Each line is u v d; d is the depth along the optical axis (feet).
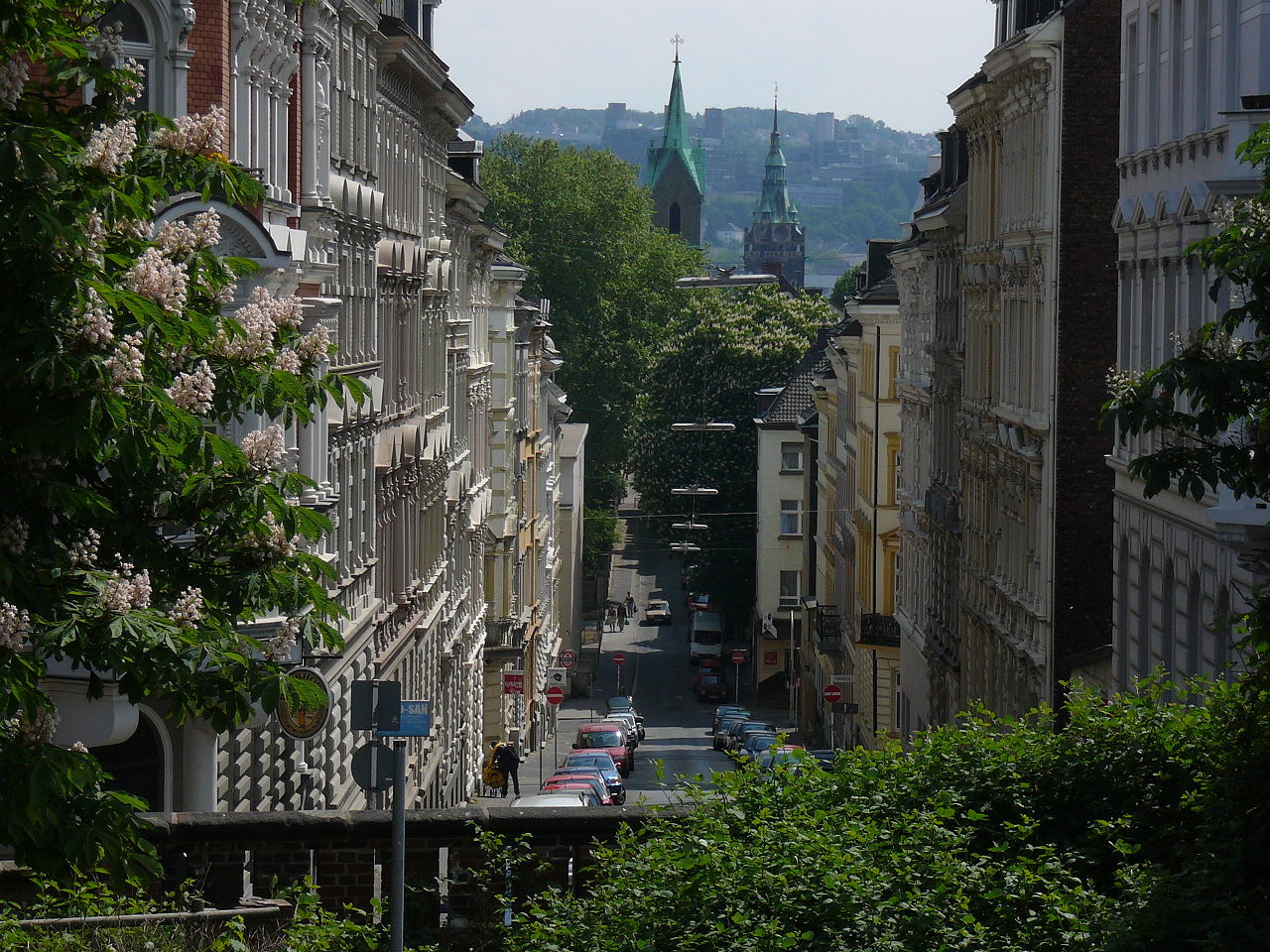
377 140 265.34
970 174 339.98
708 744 507.71
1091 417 266.77
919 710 419.33
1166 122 214.90
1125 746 124.98
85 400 73.20
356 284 241.96
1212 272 192.03
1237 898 100.01
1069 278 266.57
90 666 75.97
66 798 75.77
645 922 97.86
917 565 426.92
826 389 614.34
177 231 85.30
